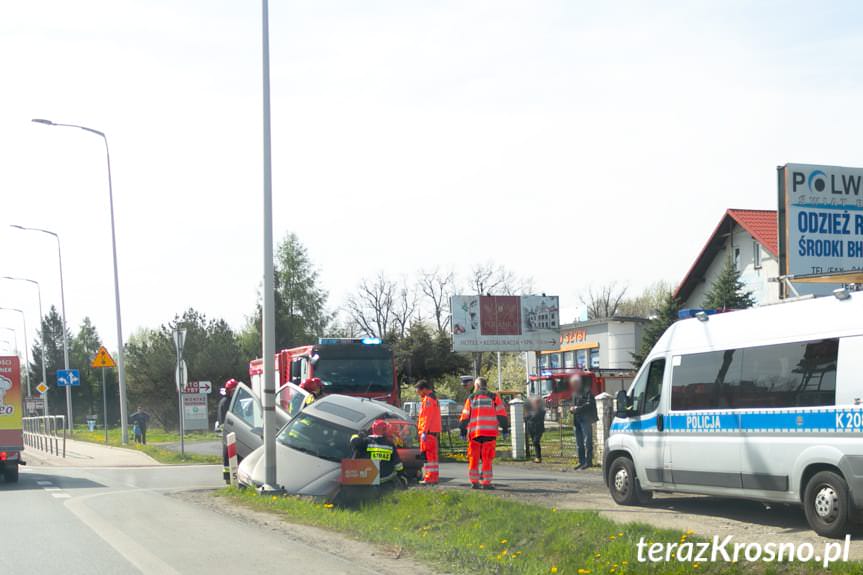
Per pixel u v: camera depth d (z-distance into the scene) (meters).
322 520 12.80
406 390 60.88
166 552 10.41
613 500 14.79
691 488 12.89
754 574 8.52
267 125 16.89
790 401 11.39
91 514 14.01
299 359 26.84
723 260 46.62
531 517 11.62
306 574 9.16
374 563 9.85
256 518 13.37
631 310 95.31
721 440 12.37
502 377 67.25
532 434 24.34
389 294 76.75
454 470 22.89
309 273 82.50
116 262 39.62
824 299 11.24
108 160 39.28
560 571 9.34
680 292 48.62
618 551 9.58
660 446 13.45
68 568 9.45
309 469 15.90
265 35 17.00
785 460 11.34
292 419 16.86
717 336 12.73
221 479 21.61
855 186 26.36
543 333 43.94
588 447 21.88
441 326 75.50
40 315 66.75
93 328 121.38
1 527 12.60
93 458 31.17
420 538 11.32
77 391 94.88
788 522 12.10
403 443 18.81
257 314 74.81
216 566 9.55
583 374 42.88
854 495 10.42
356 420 16.44
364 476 15.24
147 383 60.66
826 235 26.03
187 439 48.03
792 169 25.83
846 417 10.62
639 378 14.09
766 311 12.02
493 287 74.75
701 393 12.82
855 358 10.63
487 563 9.73
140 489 18.50
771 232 43.75
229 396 20.94
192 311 63.31
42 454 34.28
